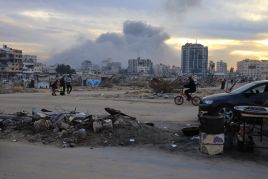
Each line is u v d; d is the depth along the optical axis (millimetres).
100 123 11320
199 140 10406
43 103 24828
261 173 7965
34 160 8609
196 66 186375
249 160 9133
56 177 7160
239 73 157375
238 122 10688
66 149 10031
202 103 14742
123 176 7387
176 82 41031
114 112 12641
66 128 11391
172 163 8672
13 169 7711
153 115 18406
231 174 7797
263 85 14438
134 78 133875
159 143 10742
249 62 172625
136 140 10852
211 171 8016
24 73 170375
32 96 33406
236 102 14195
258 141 11281
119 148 10242
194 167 8336
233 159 9195
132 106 23500
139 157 9234
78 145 10539
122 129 11352
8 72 170625
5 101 26406
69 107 21969
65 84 38500
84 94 37812
